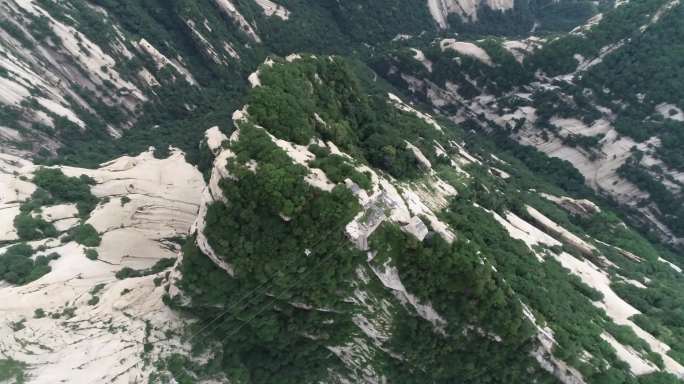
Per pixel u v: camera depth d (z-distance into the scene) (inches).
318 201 2112.5
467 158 3956.7
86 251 2738.7
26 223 2800.2
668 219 4160.9
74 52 4151.1
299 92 2812.5
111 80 4347.9
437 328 2277.3
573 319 2332.7
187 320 2417.6
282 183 2073.1
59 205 3031.5
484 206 3181.6
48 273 2549.2
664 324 2632.9
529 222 3417.8
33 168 3243.1
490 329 2177.7
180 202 3371.1
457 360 2306.8
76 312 2362.2
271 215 2119.8
